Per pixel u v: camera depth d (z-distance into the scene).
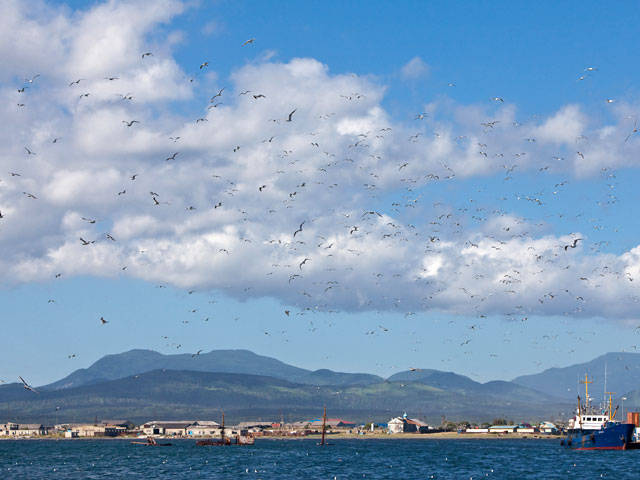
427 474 183.38
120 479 180.12
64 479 181.38
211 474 189.38
